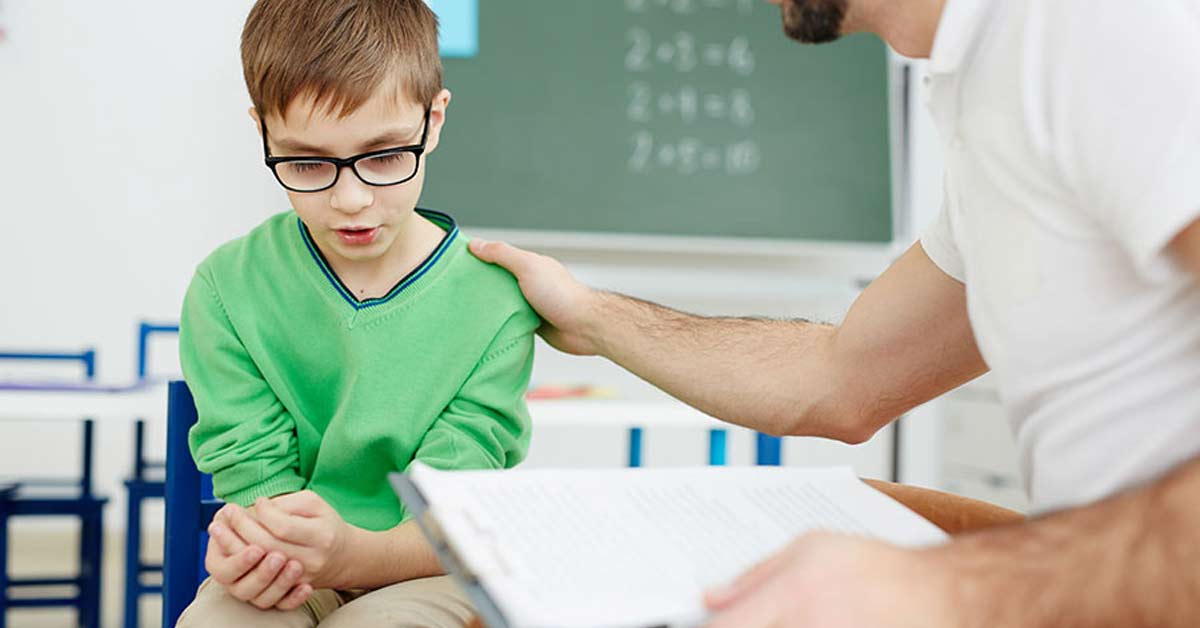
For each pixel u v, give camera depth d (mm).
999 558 499
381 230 939
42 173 2955
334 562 830
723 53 3180
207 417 979
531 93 3062
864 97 3256
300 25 899
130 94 2996
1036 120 597
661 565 568
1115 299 588
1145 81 539
